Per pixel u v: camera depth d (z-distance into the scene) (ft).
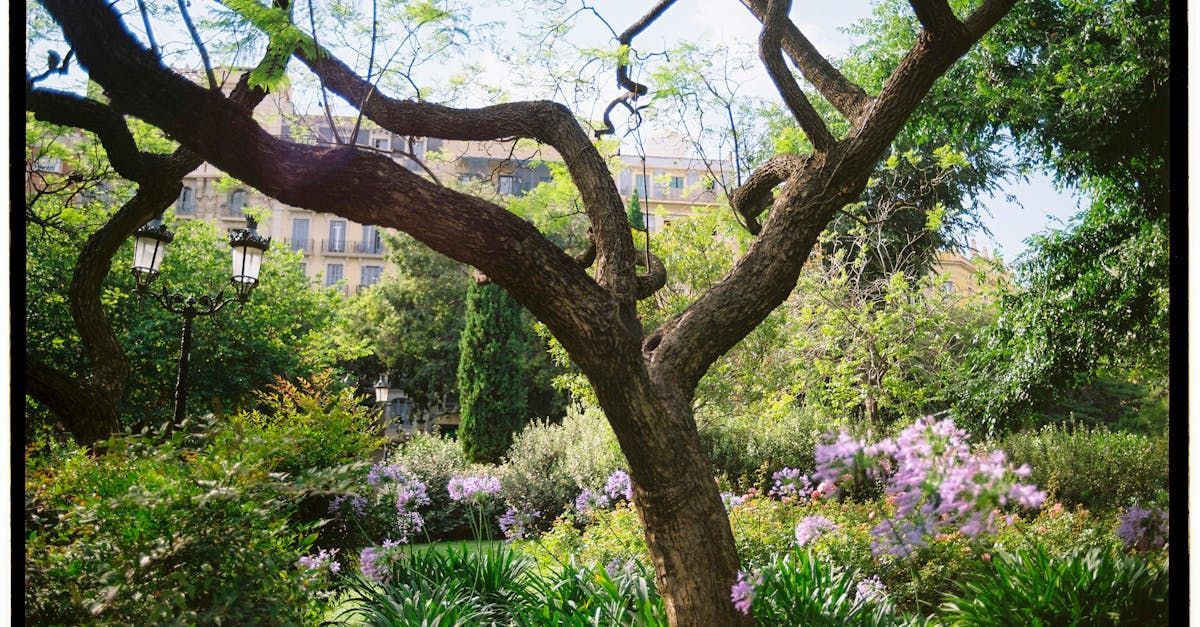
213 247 40.37
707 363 9.91
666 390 9.43
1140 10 20.10
